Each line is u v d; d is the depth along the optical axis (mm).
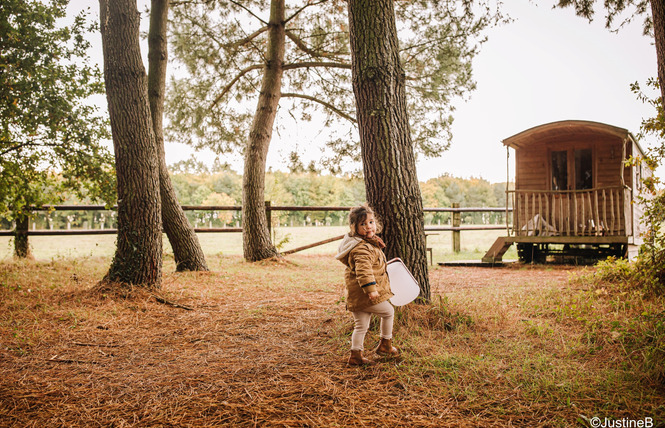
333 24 11258
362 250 3100
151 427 2248
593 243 10125
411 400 2543
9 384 2826
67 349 3588
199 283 6867
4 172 8203
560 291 5699
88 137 8141
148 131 5691
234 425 2258
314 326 4266
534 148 12406
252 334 4051
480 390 2654
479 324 4059
